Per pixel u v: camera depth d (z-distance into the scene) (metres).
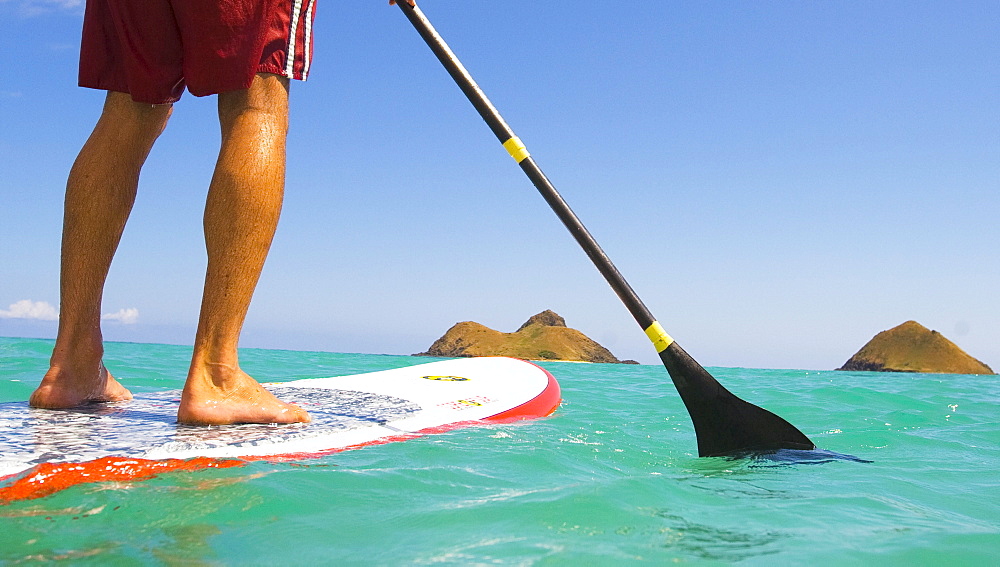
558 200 2.68
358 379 3.94
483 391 3.67
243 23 2.23
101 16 2.46
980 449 3.07
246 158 2.24
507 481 1.87
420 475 1.87
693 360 2.61
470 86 2.70
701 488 1.89
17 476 1.60
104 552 1.17
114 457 1.78
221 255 2.26
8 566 1.09
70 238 2.52
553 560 1.20
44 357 6.41
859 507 1.73
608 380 8.19
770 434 2.62
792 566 1.22
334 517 1.44
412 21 2.68
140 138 2.55
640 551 1.28
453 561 1.18
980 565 1.27
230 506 1.47
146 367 6.37
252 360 10.00
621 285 2.65
